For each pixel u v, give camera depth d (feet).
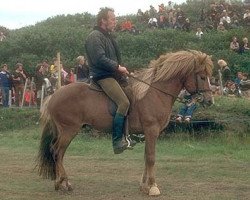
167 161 45.47
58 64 65.51
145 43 115.96
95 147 53.01
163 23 129.70
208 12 132.57
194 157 47.70
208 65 33.63
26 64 106.83
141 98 33.06
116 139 33.01
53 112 33.55
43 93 72.28
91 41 32.63
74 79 73.56
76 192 33.47
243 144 54.54
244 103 62.59
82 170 41.70
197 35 117.29
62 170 33.55
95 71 33.09
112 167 42.96
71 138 33.60
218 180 37.52
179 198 31.81
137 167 42.93
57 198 31.71
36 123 69.56
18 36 127.54
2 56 117.08
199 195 32.68
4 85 76.84
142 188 33.47
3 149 54.08
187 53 33.83
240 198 31.91
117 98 32.65
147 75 33.65
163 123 33.60
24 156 49.03
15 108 74.18
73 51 116.16
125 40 117.29
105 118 33.30
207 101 33.78
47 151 33.96
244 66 100.89
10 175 39.37
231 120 57.98
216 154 49.37
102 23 33.04
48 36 122.93
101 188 34.78
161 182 36.81
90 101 33.27
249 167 42.52
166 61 33.58
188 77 33.71
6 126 69.77
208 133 57.16
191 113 57.16
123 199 31.58
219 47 112.06
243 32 117.60
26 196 32.09
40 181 37.01
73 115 33.37
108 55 33.01
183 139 56.85
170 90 33.60
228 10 131.44
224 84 80.28
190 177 38.70
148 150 33.01
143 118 33.04
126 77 34.09
